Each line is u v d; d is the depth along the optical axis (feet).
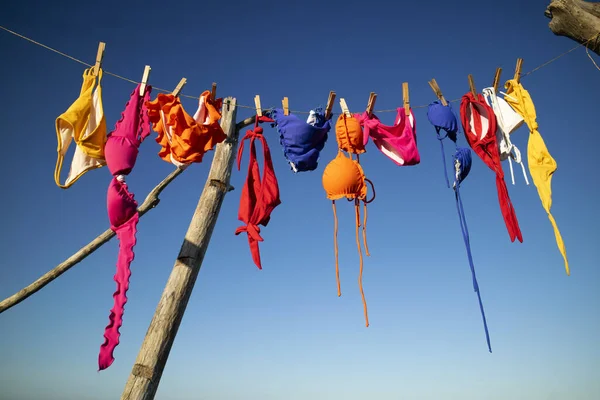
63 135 14.62
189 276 16.28
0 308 16.08
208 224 16.90
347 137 16.06
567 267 13.76
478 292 14.90
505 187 15.67
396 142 16.19
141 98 15.06
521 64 15.99
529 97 15.64
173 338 15.80
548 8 13.30
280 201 16.57
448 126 16.01
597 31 12.70
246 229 16.07
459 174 16.21
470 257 15.39
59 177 14.52
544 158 15.01
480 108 16.37
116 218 14.12
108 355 13.02
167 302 15.92
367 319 15.01
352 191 15.93
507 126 16.06
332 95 16.34
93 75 14.96
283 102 16.43
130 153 14.52
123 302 13.46
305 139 16.06
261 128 16.75
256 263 15.81
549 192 14.65
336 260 15.75
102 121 14.75
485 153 16.11
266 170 16.56
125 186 14.37
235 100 18.25
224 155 17.76
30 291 16.34
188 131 14.71
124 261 13.80
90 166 15.05
